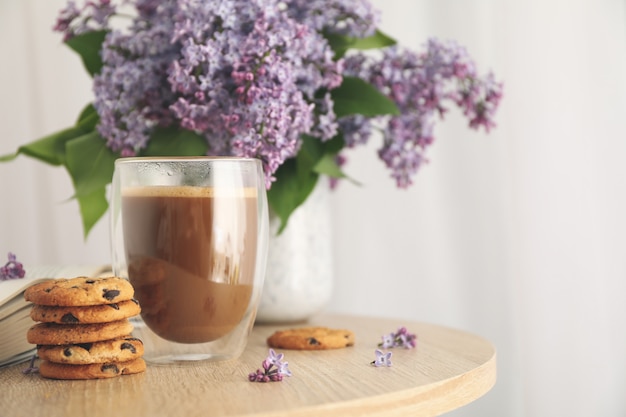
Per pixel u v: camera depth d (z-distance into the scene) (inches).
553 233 44.7
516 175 45.1
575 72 44.2
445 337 32.5
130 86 31.3
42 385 24.6
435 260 47.3
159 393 23.5
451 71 34.4
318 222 35.3
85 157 32.4
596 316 44.3
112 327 25.4
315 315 36.1
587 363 44.4
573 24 44.1
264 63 29.7
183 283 26.5
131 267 26.9
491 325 46.4
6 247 48.2
